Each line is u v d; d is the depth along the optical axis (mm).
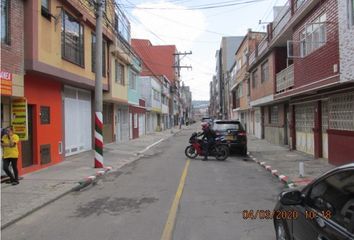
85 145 24734
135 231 7941
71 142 22047
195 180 14367
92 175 15391
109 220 8875
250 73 39531
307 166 17359
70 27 19812
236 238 7371
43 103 17828
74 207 10336
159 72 97500
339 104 17094
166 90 78812
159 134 53531
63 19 18734
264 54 29453
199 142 21812
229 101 77125
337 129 17156
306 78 18859
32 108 17047
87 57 22344
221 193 11852
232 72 67188
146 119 56875
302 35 19891
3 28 13859
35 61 15344
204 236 7516
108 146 30234
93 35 23844
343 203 4145
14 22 14469
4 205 10328
